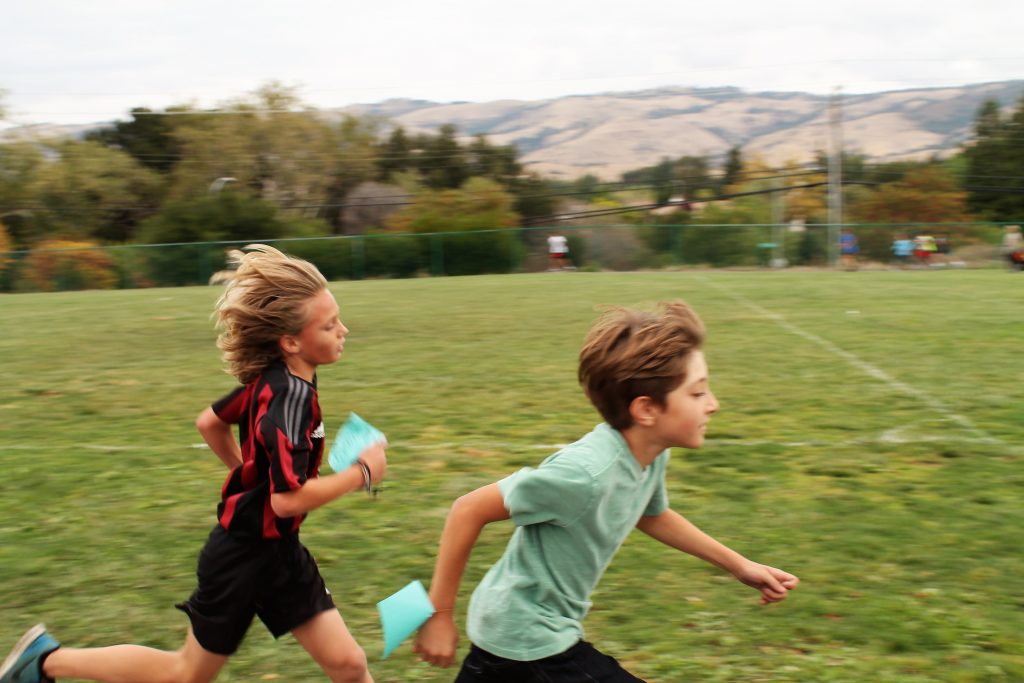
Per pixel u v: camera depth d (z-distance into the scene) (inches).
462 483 213.8
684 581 154.3
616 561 162.4
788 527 180.9
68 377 376.8
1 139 1756.9
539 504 85.1
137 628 141.5
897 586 152.4
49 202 1829.5
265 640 135.7
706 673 124.8
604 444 88.0
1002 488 203.2
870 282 884.6
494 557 167.3
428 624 91.6
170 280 1245.7
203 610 104.3
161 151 2245.3
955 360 381.1
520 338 478.3
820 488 205.0
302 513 97.7
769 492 202.7
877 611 142.8
